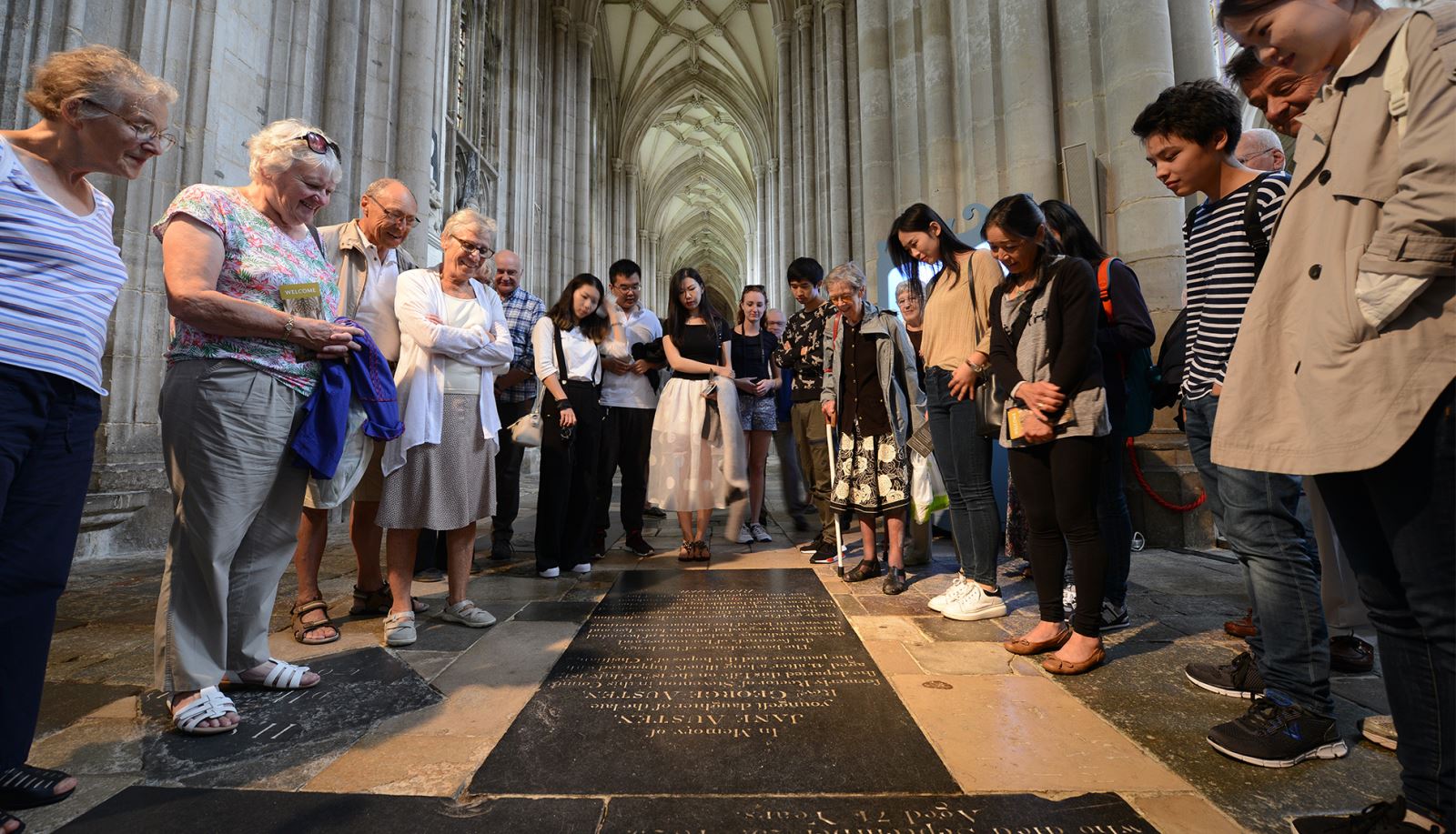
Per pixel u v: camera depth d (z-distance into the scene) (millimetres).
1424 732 1075
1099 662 2023
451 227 2609
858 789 1313
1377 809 1130
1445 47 889
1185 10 4637
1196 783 1344
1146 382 2531
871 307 3355
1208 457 1913
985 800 1272
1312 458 1039
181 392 1669
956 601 2652
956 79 5789
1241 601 2816
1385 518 1021
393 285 2598
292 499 1902
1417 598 997
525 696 1828
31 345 1269
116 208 4234
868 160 7227
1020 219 2131
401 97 6359
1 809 1241
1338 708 1736
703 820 1207
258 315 1667
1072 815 1223
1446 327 930
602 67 21641
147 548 4121
